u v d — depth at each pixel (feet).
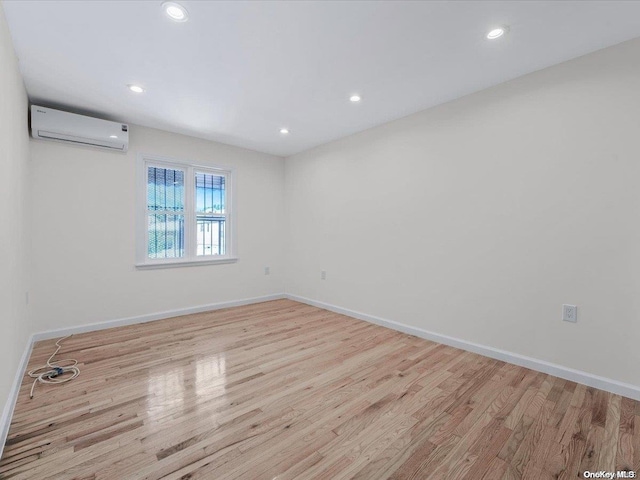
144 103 9.54
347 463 4.52
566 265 7.17
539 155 7.54
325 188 13.74
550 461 4.58
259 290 15.08
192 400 6.18
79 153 10.16
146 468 4.38
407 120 10.50
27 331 8.52
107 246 10.75
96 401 6.10
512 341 8.07
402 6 5.44
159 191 12.25
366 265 12.00
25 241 8.18
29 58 7.04
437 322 9.72
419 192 10.17
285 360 8.19
